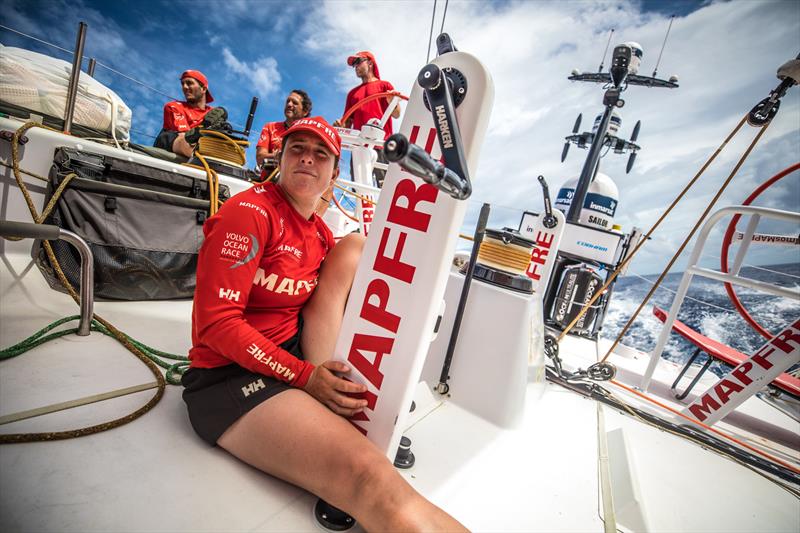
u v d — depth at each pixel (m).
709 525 1.07
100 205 1.67
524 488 1.04
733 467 1.46
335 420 0.75
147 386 1.11
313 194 0.97
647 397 2.12
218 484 0.78
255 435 0.76
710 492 1.25
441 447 1.15
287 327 1.03
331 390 0.81
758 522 1.12
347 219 3.72
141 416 0.96
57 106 2.00
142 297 1.81
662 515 1.08
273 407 0.76
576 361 2.66
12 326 1.30
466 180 0.67
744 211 1.82
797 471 1.57
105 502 0.68
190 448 0.88
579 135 4.78
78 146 1.72
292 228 0.95
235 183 2.31
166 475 0.78
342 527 0.72
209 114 2.54
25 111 1.92
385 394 0.80
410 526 0.60
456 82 0.73
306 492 0.81
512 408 1.35
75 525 0.62
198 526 0.67
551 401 1.72
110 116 2.21
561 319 3.36
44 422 0.87
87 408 0.96
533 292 1.58
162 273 1.85
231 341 0.78
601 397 1.87
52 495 0.67
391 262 0.80
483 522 0.88
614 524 0.95
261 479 0.82
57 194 1.54
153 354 1.32
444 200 0.73
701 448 1.58
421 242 0.76
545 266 2.62
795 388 1.89
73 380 1.07
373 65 4.34
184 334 1.57
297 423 0.73
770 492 1.32
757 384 1.68
